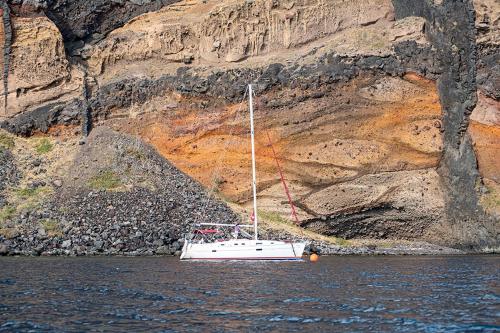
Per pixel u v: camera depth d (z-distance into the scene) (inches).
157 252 4030.5
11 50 5270.7
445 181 4675.2
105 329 1697.8
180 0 5674.2
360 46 4985.2
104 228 4156.0
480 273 3002.0
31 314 1883.6
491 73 4933.6
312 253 4001.0
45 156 4916.3
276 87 4948.3
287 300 2129.7
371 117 4785.9
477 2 5078.7
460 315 1876.2
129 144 4906.5
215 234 4128.9
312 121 4800.7
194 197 4505.4
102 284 2516.0
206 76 5123.0
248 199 4643.2
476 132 4842.5
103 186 4503.0
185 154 4886.8
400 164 4675.2
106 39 5580.7
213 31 5295.3
